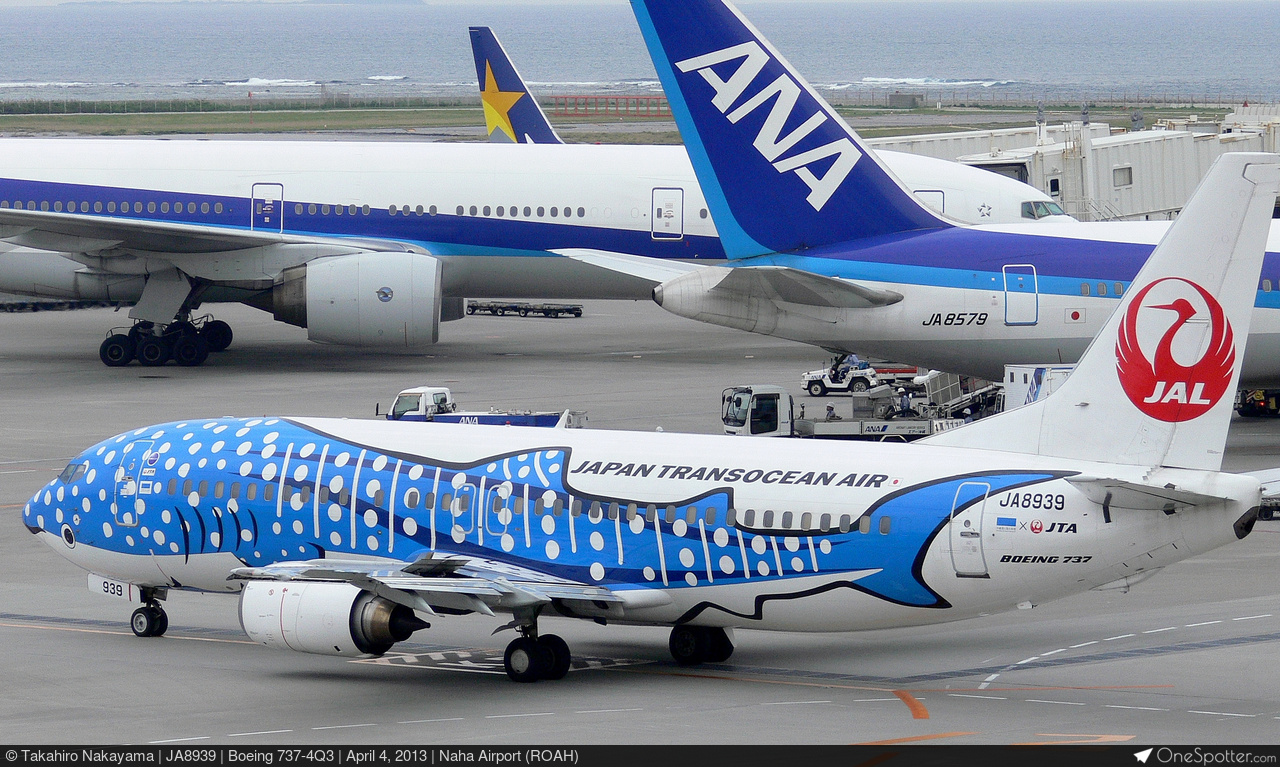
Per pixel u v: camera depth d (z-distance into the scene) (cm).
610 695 8694
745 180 15538
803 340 16038
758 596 8856
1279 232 15825
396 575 8394
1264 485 8512
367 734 7794
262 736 7788
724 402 16862
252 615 8631
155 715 8288
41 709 8444
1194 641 9931
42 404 19125
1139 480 8550
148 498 10194
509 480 9381
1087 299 15312
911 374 19888
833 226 15675
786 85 15225
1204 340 8481
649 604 9044
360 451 9819
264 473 9912
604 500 9156
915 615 8675
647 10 15162
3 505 14350
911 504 8544
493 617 11075
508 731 7800
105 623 10850
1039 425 8862
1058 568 8338
